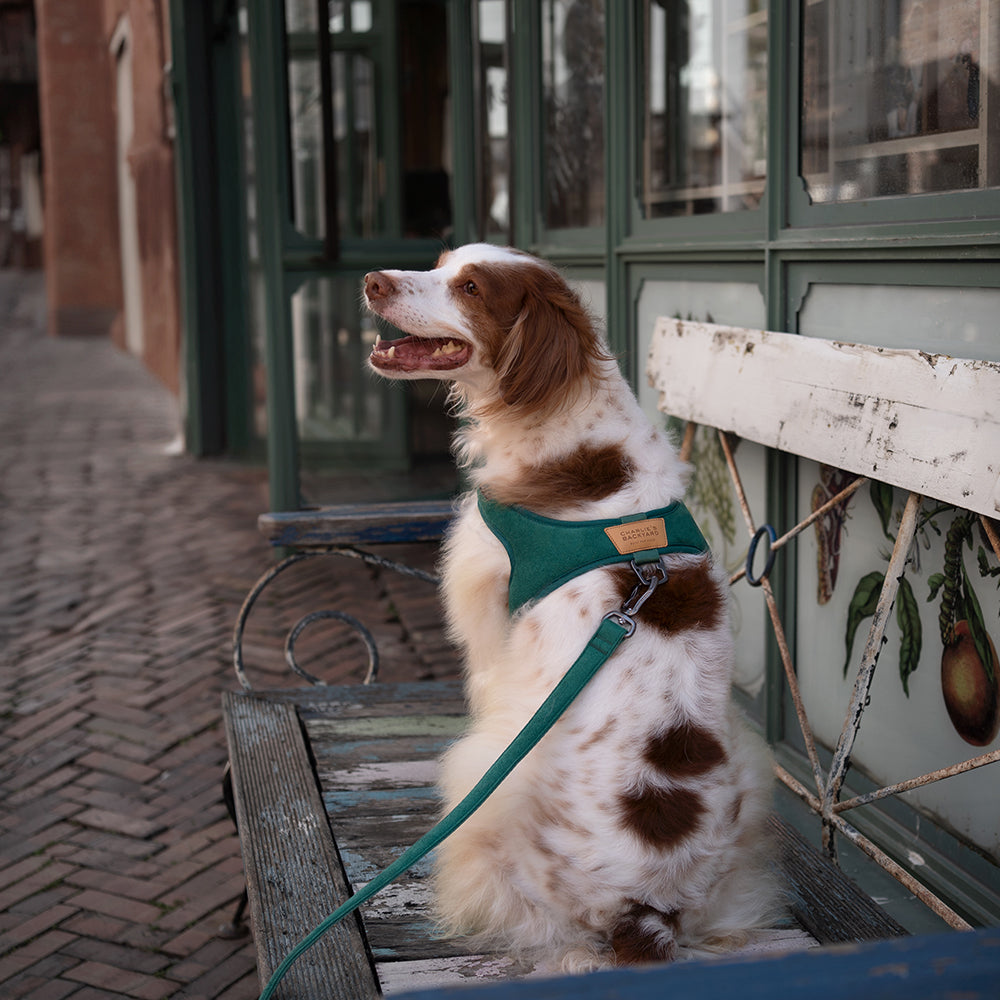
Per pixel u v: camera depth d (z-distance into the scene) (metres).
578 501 1.97
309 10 6.95
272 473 5.99
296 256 5.86
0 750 3.91
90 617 5.27
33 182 30.81
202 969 2.75
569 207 4.98
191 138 8.70
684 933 1.82
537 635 1.86
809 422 2.47
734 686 3.57
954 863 2.48
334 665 4.61
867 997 0.86
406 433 7.60
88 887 3.10
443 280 2.14
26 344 18.72
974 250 2.21
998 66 2.19
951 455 2.00
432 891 2.08
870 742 2.81
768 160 3.02
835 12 2.73
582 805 1.74
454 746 1.98
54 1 18.53
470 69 6.01
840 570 2.92
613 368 2.11
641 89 4.03
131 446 9.73
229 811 2.78
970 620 2.38
